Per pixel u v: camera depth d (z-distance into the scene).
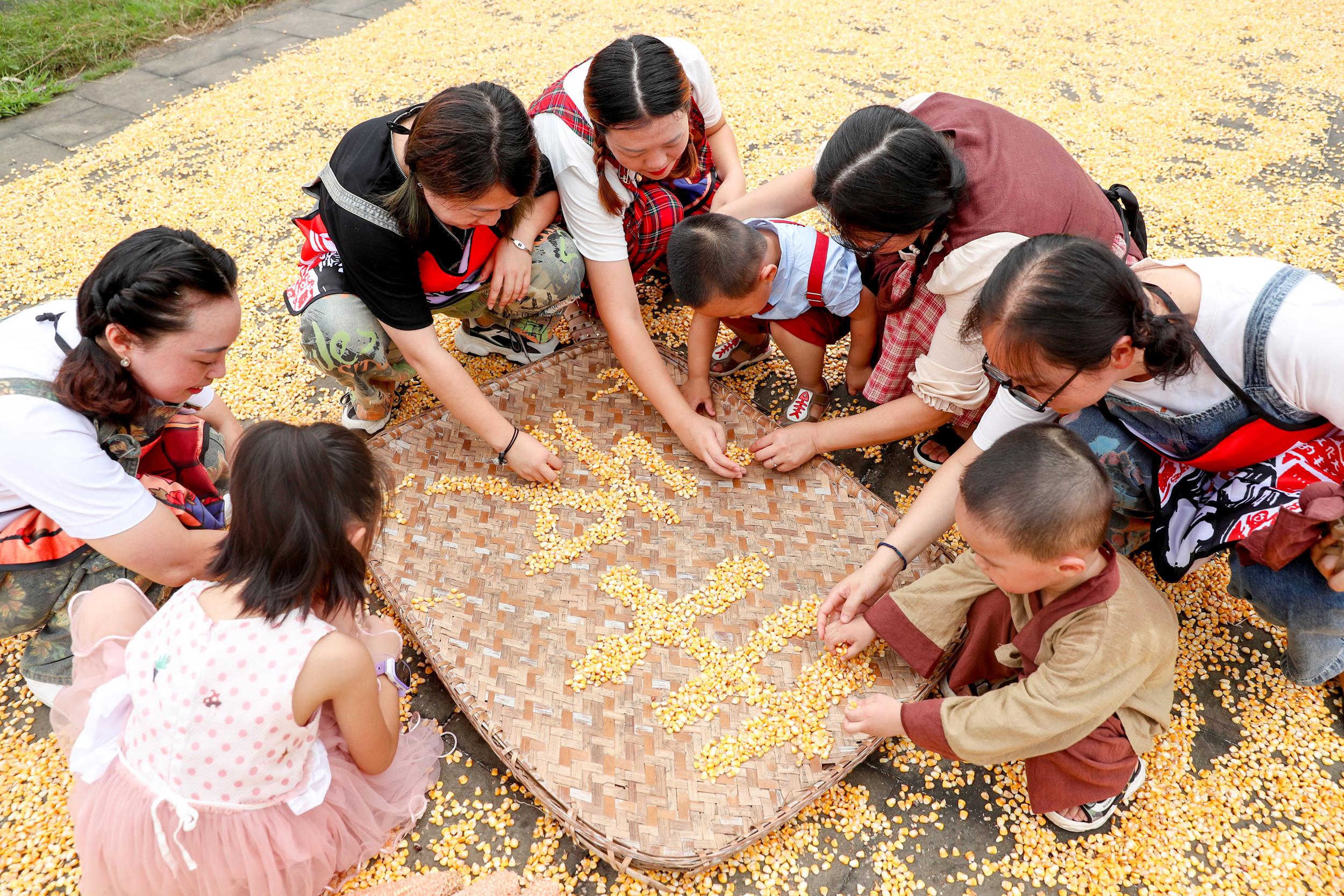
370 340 2.78
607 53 2.43
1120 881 2.04
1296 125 4.59
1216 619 2.55
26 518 2.13
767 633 2.41
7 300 3.82
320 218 2.81
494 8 6.40
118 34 6.01
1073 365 1.78
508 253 2.82
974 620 2.23
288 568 1.78
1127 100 4.90
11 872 2.10
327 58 5.73
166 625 1.87
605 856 1.96
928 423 2.67
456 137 2.14
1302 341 1.80
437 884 2.00
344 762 2.05
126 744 1.88
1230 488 2.13
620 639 2.39
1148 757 2.24
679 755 2.16
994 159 2.25
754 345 3.37
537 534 2.67
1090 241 1.79
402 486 2.75
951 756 2.04
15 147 4.96
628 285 2.86
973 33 5.75
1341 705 2.35
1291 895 2.00
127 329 1.86
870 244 2.24
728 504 2.74
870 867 2.09
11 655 2.57
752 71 5.35
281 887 1.91
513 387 3.10
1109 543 1.94
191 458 2.42
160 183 4.55
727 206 3.00
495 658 2.35
